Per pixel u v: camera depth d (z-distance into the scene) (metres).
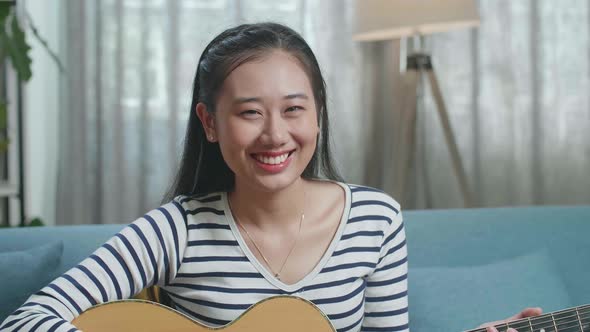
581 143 3.24
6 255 1.35
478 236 1.69
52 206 3.24
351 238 1.23
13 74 2.81
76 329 1.04
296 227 1.22
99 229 1.51
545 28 3.21
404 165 2.90
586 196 3.26
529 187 3.26
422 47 2.94
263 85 1.11
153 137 3.24
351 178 3.28
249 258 1.20
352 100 3.26
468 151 3.26
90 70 3.19
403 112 2.96
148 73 3.21
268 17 3.21
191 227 1.21
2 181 2.88
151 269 1.18
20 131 2.86
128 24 3.20
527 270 1.59
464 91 3.24
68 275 1.13
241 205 1.22
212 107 1.17
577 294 1.64
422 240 1.67
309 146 1.15
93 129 3.21
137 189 3.25
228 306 1.18
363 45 3.25
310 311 1.14
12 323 1.06
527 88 3.23
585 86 3.21
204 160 1.28
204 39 3.18
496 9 3.21
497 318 1.50
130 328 1.11
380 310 1.26
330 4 3.23
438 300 1.52
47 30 3.19
